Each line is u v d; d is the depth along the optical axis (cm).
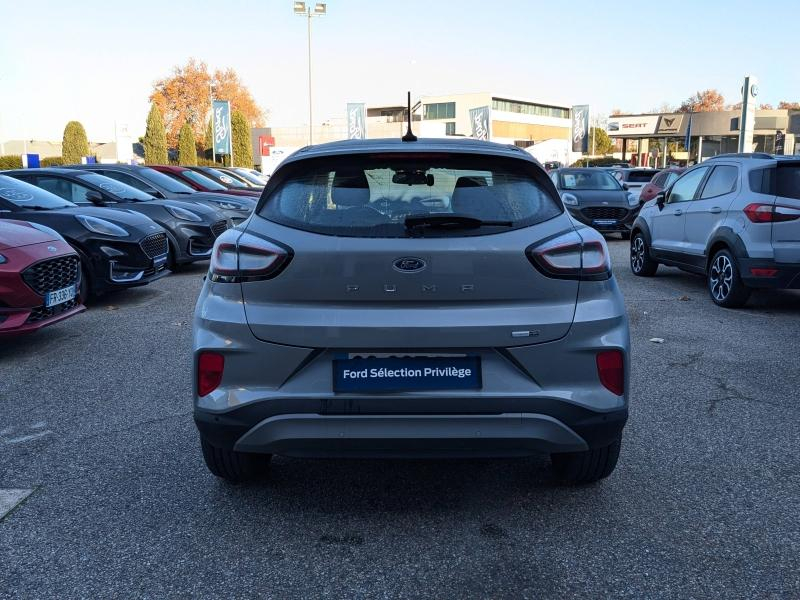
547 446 291
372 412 284
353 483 357
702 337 672
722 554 286
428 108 9350
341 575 273
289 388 287
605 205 1600
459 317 284
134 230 839
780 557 284
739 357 599
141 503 335
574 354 288
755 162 811
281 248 288
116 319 765
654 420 446
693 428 432
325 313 286
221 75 7681
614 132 5516
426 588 263
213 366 293
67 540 301
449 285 284
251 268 290
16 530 309
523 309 287
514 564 279
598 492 345
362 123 4269
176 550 292
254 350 288
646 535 302
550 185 318
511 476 366
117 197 1075
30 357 608
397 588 263
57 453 397
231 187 1769
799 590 261
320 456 293
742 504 331
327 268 285
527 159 316
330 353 286
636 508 328
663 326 722
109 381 535
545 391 287
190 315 786
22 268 572
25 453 397
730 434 422
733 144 5791
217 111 4272
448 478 363
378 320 282
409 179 307
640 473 367
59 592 262
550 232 296
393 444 286
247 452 299
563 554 287
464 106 9112
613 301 299
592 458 331
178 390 511
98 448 404
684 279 1068
